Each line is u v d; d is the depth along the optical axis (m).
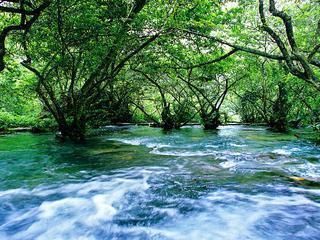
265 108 21.62
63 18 10.06
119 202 6.06
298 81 15.88
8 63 12.76
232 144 13.23
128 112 26.75
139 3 10.63
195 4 10.88
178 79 21.86
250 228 4.86
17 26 7.85
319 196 6.14
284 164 8.79
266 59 17.62
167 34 11.93
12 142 13.78
